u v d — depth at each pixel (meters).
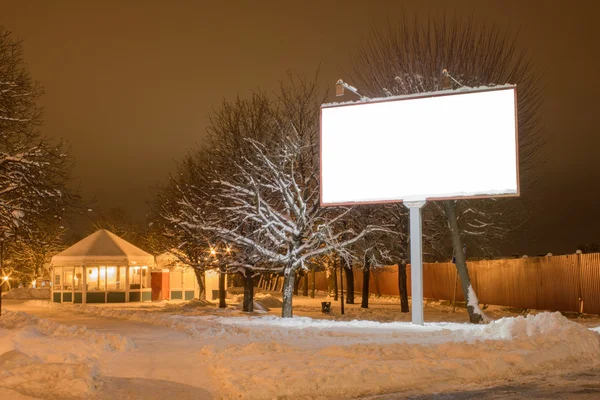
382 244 29.39
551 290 27.30
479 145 20.00
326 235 25.95
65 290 43.69
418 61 27.67
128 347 16.05
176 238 37.81
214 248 31.53
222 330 19.45
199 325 21.73
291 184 26.78
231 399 10.11
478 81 26.69
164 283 45.91
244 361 12.82
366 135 21.44
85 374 10.73
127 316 28.88
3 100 23.91
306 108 27.59
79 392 10.09
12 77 24.38
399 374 10.96
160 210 41.06
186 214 29.56
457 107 20.38
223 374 11.69
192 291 47.34
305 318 24.05
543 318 15.12
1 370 10.78
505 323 15.91
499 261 32.72
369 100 21.50
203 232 30.59
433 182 20.48
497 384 10.43
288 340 16.61
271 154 27.11
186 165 38.16
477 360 11.62
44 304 42.50
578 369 11.52
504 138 19.75
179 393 10.58
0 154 23.59
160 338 18.83
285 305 25.92
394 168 20.98
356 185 21.42
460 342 13.16
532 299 29.14
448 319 28.64
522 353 12.12
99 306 39.53
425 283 44.22
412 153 20.80
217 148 30.55
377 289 54.12
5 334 16.11
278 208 28.39
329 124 21.94
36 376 10.72
